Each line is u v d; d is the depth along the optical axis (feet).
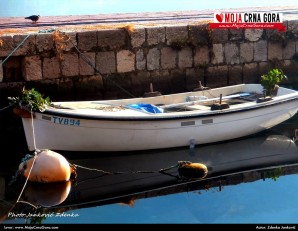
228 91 51.80
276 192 39.06
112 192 39.04
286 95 49.42
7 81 50.98
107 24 58.13
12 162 44.24
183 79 56.70
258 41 59.57
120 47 53.67
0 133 50.42
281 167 43.42
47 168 39.19
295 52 61.62
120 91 54.29
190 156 45.16
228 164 43.75
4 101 50.85
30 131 42.60
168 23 58.44
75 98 52.75
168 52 55.67
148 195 38.63
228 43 58.23
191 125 45.21
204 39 56.95
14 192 38.86
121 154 44.96
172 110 47.24
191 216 35.65
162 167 43.06
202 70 57.41
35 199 37.91
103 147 44.11
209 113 45.29
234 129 47.21
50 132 42.70
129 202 37.52
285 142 48.32
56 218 35.29
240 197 38.34
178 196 38.47
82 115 42.11
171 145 45.52
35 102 41.86
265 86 50.21
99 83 53.42
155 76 55.47
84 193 38.78
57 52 51.34
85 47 52.42
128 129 43.60
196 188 39.75
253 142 48.16
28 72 50.83
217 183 40.57
